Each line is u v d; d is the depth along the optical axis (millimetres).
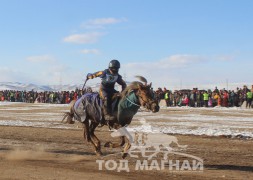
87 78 11820
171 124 22672
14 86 176500
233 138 16922
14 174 9289
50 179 8797
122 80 11406
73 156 12156
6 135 17719
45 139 16469
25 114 31734
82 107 11805
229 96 40562
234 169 10406
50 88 162000
